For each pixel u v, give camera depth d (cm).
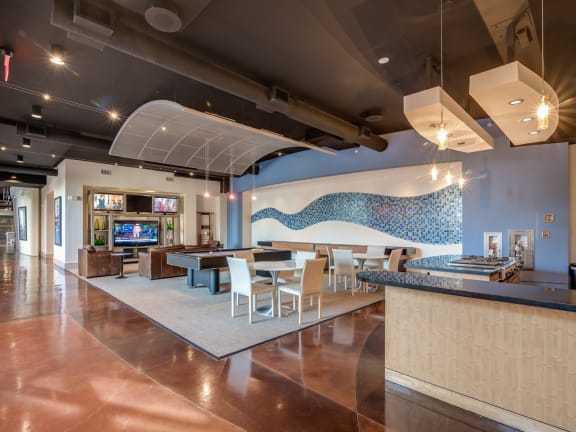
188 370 307
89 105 554
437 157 678
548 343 218
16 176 1159
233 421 230
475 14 310
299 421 231
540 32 335
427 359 269
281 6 301
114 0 244
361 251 861
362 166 791
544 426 218
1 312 499
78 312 499
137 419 231
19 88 487
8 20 327
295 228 1081
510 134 372
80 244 993
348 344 373
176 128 605
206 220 1359
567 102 487
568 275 549
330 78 448
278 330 417
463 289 234
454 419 238
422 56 390
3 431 218
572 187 615
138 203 1143
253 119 649
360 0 293
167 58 335
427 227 768
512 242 594
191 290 657
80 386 276
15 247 1694
